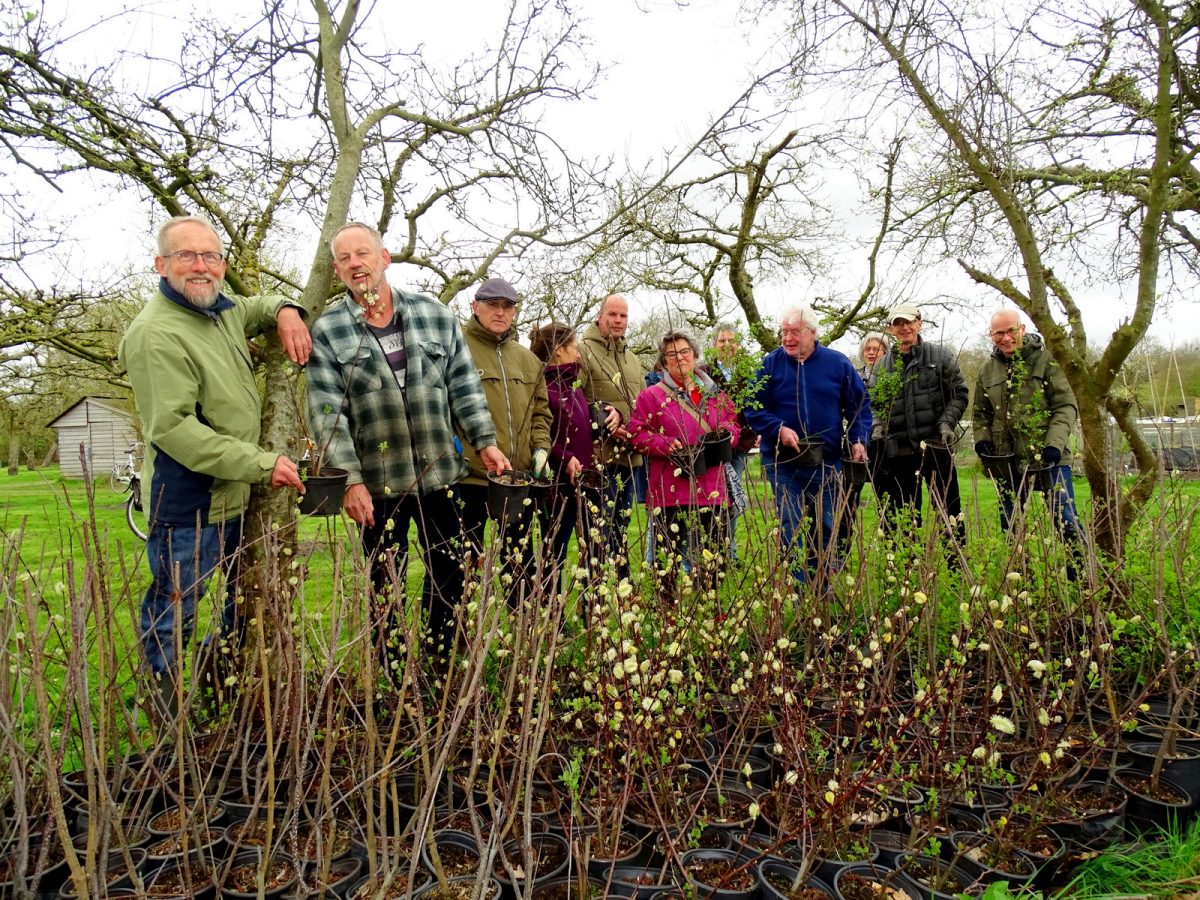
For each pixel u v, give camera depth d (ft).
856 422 15.99
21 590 8.20
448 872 7.27
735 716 9.87
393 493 11.31
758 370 15.67
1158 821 8.35
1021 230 12.73
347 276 11.25
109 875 7.37
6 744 6.56
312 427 10.90
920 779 8.28
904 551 12.22
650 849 7.66
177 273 9.78
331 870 7.38
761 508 10.94
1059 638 10.75
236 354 10.52
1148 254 12.11
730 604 10.52
